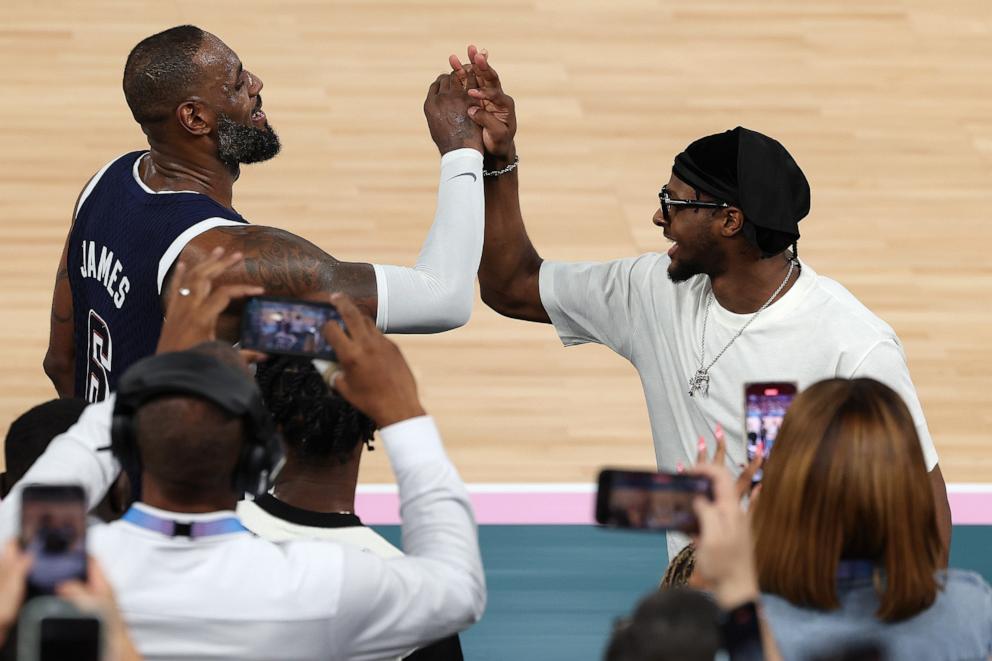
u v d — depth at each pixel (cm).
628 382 1972
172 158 1057
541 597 1401
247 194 2341
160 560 655
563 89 2733
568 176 2442
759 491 723
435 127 1079
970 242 2305
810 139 2595
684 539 1019
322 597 660
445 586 678
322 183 2395
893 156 2550
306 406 799
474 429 1831
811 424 687
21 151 2455
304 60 2805
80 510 566
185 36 1051
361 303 997
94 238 1061
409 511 700
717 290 1017
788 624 691
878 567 696
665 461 1071
